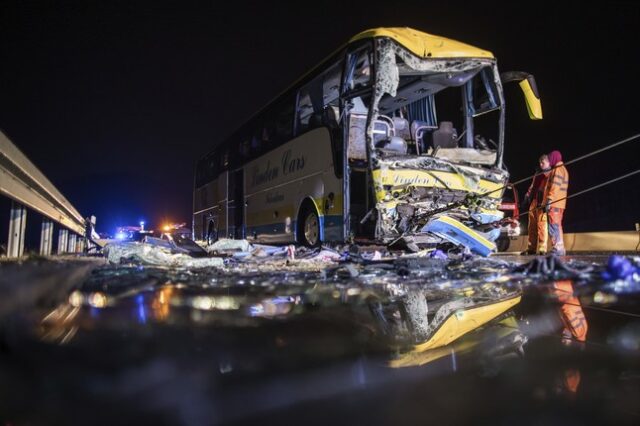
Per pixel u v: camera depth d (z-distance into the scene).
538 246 9.56
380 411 1.59
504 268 4.61
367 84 8.74
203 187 19.55
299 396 1.68
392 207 8.45
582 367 1.97
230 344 2.11
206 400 1.59
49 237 8.23
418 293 3.31
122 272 4.38
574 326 2.56
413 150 10.51
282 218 11.95
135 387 1.63
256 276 4.16
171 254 6.10
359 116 9.55
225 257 7.44
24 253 6.36
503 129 9.52
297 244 11.17
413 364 2.02
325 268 5.07
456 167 8.93
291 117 11.77
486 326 2.59
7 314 2.23
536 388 1.75
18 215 6.09
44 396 1.51
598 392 1.73
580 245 11.77
